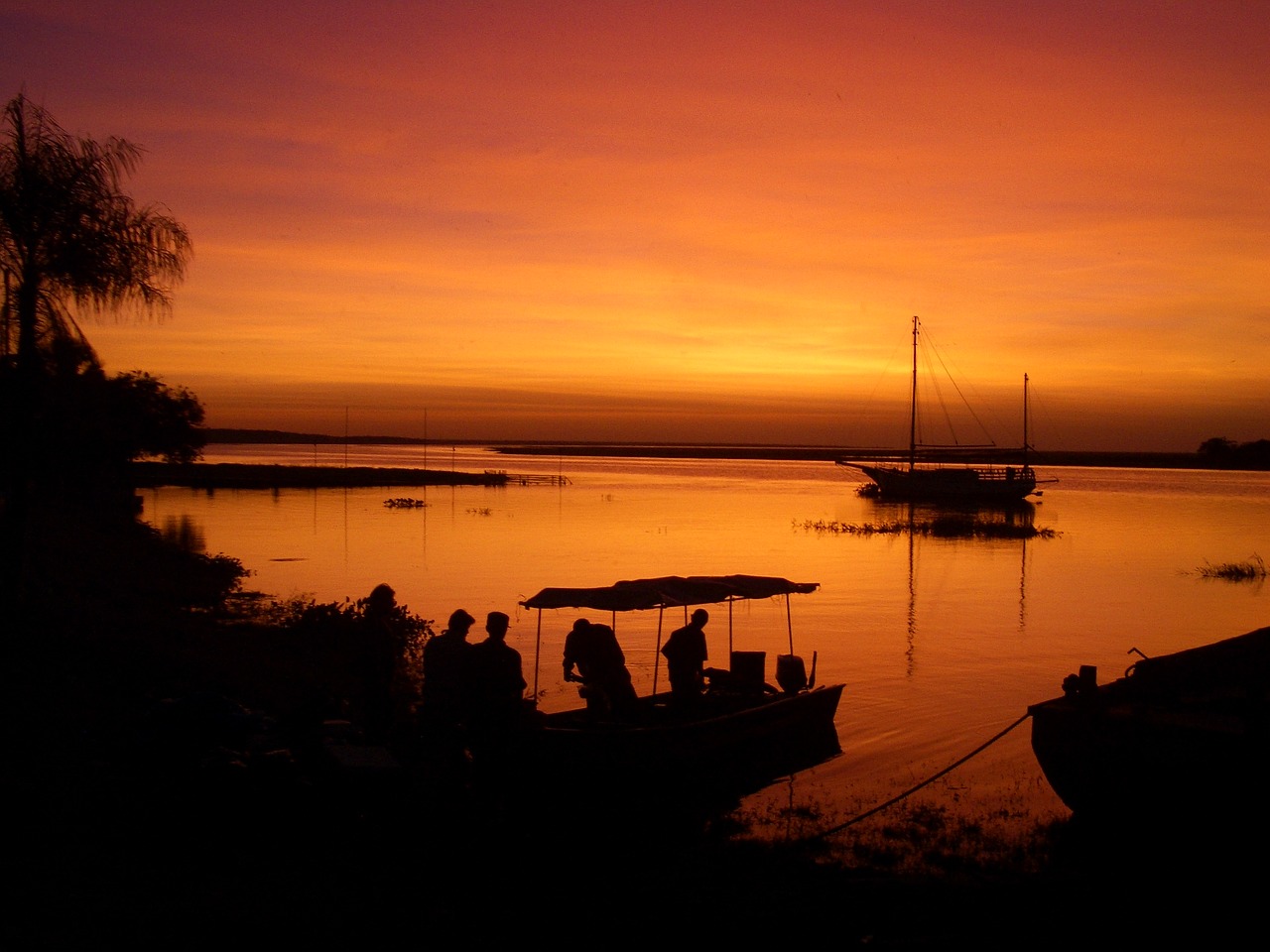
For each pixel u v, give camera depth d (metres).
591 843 9.63
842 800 11.73
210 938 6.47
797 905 8.15
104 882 7.06
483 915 7.40
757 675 14.62
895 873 9.30
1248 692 9.56
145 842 7.80
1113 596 28.70
